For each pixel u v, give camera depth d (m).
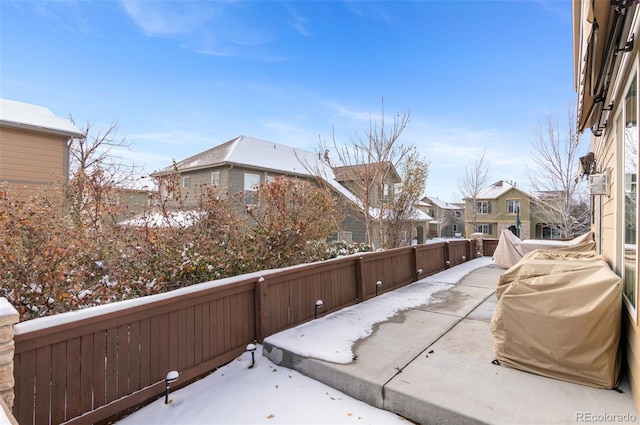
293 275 4.12
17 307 3.01
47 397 2.18
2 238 3.30
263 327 3.68
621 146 2.94
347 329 3.84
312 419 2.45
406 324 4.02
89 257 3.85
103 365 2.45
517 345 2.80
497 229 29.06
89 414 2.35
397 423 2.40
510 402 2.30
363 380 2.68
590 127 4.51
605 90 3.04
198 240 4.49
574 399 2.31
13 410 2.03
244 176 13.95
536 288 2.78
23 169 8.84
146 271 3.85
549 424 2.07
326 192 6.56
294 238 5.22
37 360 2.14
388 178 10.06
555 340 2.61
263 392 2.83
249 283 3.61
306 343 3.40
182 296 2.93
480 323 4.06
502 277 3.19
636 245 2.19
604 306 2.45
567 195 14.12
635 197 2.32
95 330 2.42
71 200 4.79
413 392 2.47
